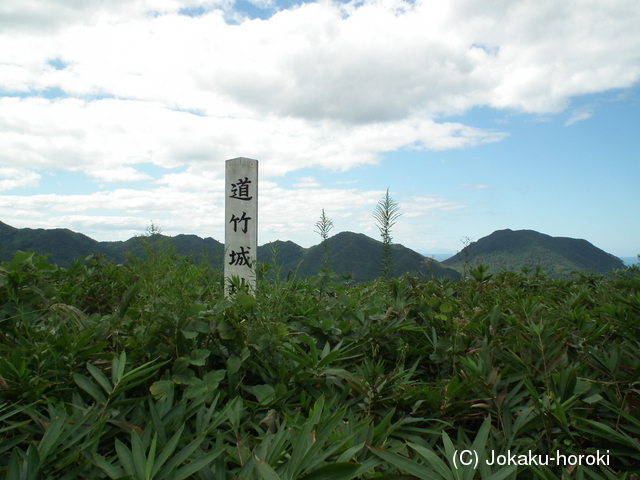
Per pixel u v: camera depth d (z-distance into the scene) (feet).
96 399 4.76
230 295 8.38
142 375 5.40
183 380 5.27
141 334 5.81
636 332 7.72
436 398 5.72
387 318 8.63
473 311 8.63
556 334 7.53
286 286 9.20
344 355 7.64
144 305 6.66
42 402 4.81
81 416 4.63
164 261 8.66
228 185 20.47
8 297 6.54
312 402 6.01
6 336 6.09
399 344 7.61
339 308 9.37
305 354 6.31
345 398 6.23
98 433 4.04
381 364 6.31
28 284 6.92
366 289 12.73
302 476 3.30
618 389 5.94
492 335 7.82
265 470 3.29
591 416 5.76
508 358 6.93
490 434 5.41
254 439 4.71
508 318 8.44
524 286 14.06
